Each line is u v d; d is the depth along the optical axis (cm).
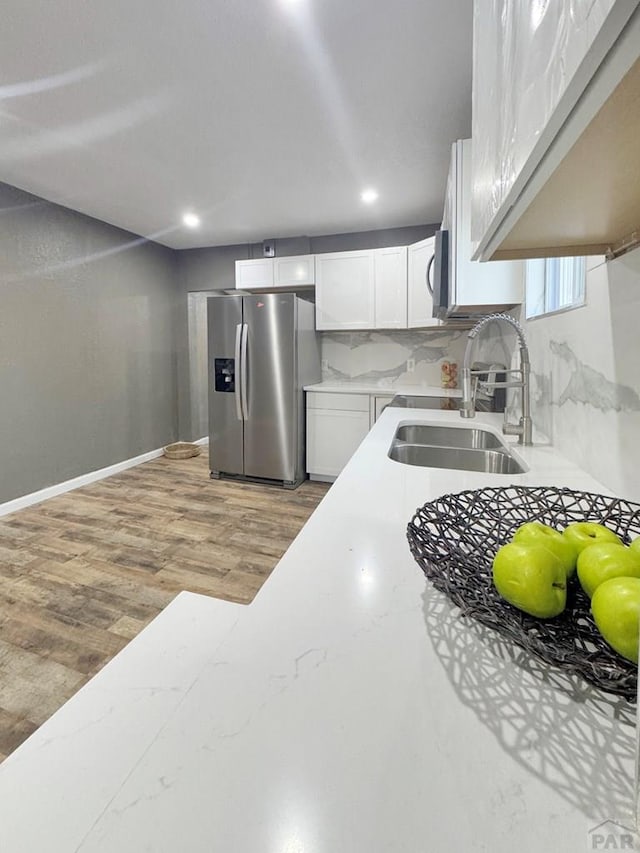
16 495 321
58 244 346
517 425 163
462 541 63
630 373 90
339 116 220
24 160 267
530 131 50
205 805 31
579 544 52
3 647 173
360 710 39
